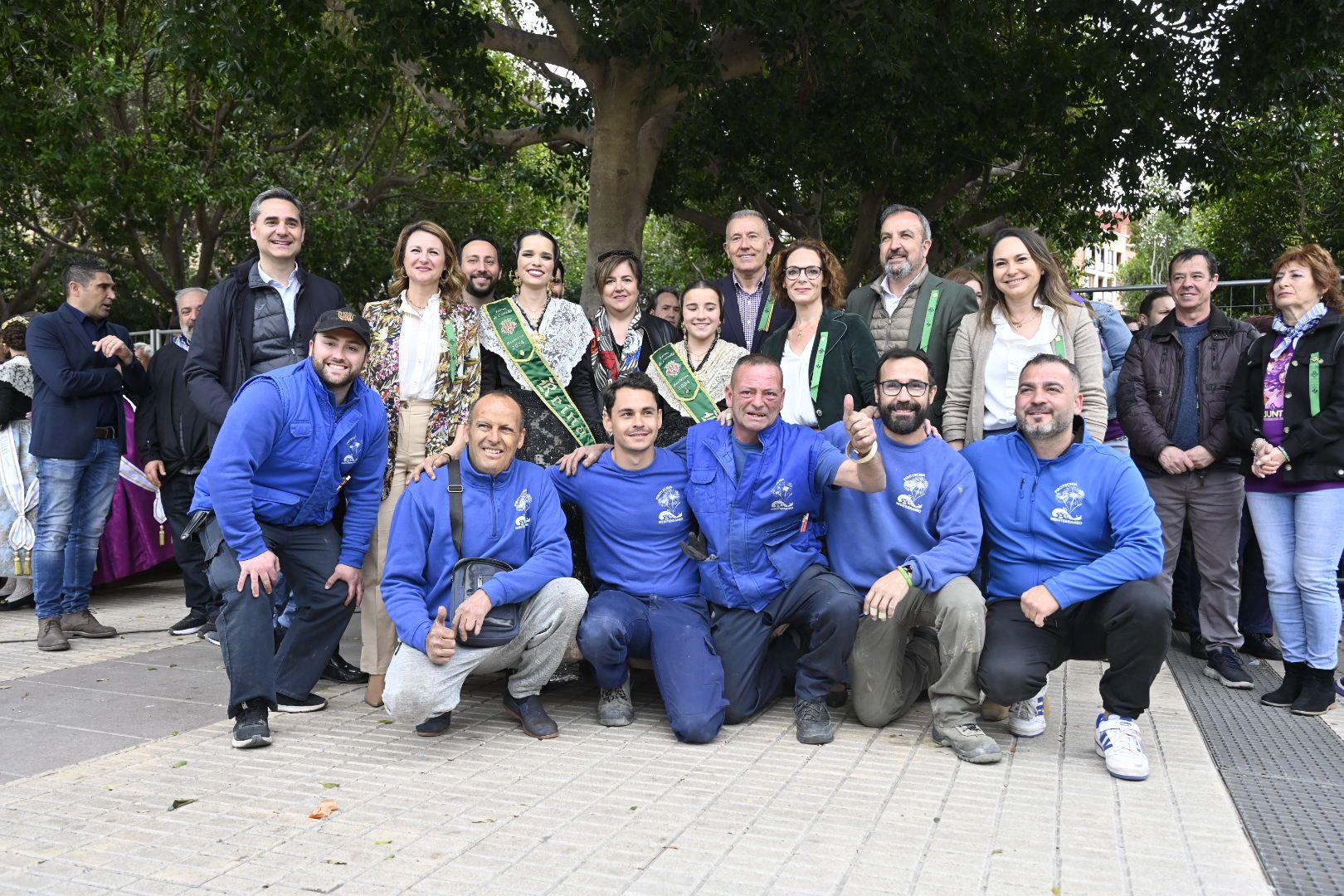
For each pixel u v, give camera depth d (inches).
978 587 165.2
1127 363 210.2
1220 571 199.2
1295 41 403.9
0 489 255.0
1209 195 553.6
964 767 143.8
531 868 107.3
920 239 190.7
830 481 160.9
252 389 151.6
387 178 747.4
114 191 565.3
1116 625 144.1
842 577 166.2
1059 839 117.0
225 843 112.9
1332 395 172.6
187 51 395.5
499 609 152.9
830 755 149.0
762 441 163.5
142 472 288.7
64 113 508.7
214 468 146.3
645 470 169.2
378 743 151.9
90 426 218.7
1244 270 730.8
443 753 147.0
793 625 165.5
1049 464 156.9
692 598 168.9
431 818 121.0
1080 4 448.5
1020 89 499.8
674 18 360.5
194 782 133.0
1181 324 205.8
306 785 132.3
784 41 394.9
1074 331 176.2
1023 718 158.7
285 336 178.5
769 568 163.0
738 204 692.7
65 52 524.1
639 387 163.9
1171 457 198.2
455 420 175.9
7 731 155.1
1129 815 125.2
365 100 458.9
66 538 215.2
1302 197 679.1
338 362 153.9
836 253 754.2
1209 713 175.0
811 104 506.0
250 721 147.9
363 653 174.7
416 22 377.7
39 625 222.2
